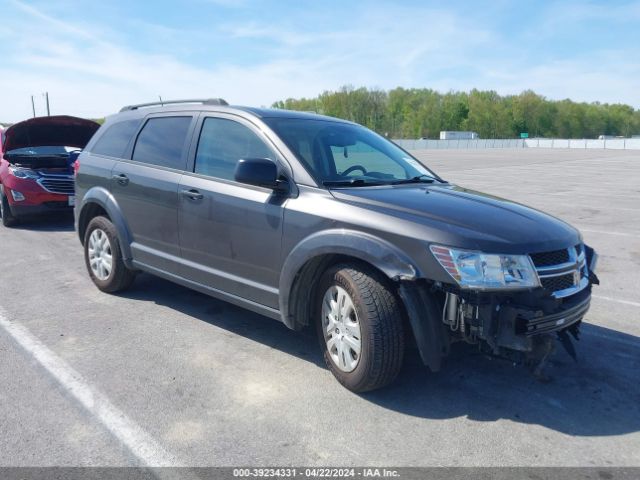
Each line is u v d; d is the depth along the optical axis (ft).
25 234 28.58
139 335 14.42
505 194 48.85
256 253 12.78
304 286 12.15
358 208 11.19
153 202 15.47
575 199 45.21
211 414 10.53
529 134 407.23
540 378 11.75
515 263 10.03
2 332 14.53
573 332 11.93
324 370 12.51
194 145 14.84
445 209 11.27
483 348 10.43
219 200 13.51
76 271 20.93
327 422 10.30
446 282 9.98
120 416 10.39
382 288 10.72
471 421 10.43
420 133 386.32
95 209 18.53
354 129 15.61
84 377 11.98
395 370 10.86
